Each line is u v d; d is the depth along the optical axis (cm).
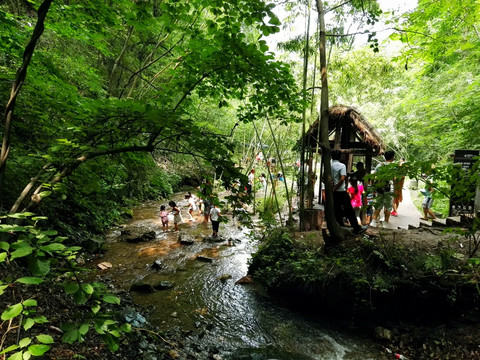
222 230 962
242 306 496
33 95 329
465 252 427
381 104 1545
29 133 347
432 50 575
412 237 503
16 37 388
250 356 369
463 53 820
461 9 514
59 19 431
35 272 113
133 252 736
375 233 539
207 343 393
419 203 989
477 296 362
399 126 1509
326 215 496
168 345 366
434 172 329
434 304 390
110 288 534
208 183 266
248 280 578
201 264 677
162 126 220
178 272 629
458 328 363
